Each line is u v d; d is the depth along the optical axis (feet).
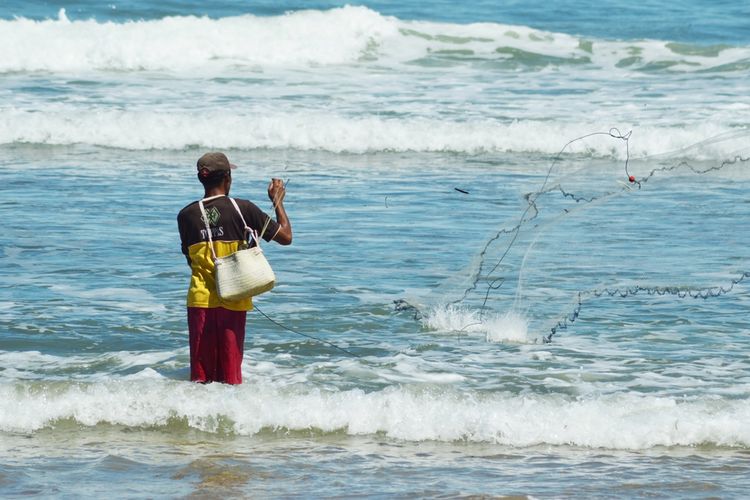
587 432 56.34
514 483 50.34
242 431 57.36
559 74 215.31
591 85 202.90
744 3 299.17
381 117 170.91
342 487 49.60
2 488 48.83
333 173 139.13
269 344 70.90
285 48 220.84
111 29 219.61
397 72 213.46
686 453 55.16
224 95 187.62
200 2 272.51
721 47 230.27
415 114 173.88
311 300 81.05
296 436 57.06
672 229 81.66
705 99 186.91
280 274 88.48
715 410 57.77
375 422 57.57
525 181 133.18
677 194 82.79
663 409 57.72
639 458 54.29
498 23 264.11
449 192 125.18
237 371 60.80
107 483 49.70
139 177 134.21
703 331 74.59
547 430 56.49
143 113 164.66
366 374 65.36
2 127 158.61
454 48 229.45
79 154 151.43
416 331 74.38
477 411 57.62
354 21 230.89
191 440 56.24
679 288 73.41
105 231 103.19
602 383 64.08
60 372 64.69
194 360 60.75
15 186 125.49
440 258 93.71
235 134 160.15
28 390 58.90
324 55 221.05
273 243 98.73
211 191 60.75
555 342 72.33
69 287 83.97
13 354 67.92
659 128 157.99
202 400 58.23
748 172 84.53
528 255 78.95
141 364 66.23
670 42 234.38
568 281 76.69
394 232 103.91
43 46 207.41
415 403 58.39
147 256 94.27
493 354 69.67
